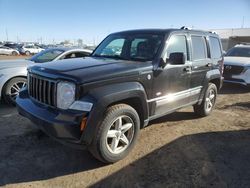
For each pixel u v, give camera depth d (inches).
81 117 137.0
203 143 191.0
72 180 142.6
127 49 198.4
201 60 227.0
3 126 211.3
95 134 145.4
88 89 141.3
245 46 482.6
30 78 170.4
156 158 166.7
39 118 146.6
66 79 141.9
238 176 149.6
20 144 180.4
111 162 157.8
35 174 146.6
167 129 217.6
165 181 142.4
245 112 278.4
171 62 179.9
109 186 138.0
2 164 154.6
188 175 148.6
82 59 189.5
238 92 393.1
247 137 205.2
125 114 158.1
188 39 212.1
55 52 297.7
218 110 283.4
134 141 168.2
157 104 182.9
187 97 215.0
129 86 158.2
